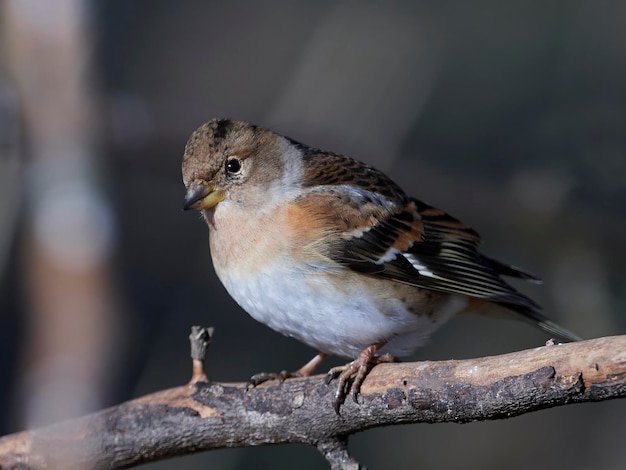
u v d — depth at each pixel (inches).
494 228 543.2
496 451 467.2
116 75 561.0
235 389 281.9
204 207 314.2
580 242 524.7
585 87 548.1
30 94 250.4
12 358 471.5
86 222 204.5
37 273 187.9
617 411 462.9
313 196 314.5
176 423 283.1
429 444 472.4
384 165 526.9
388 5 554.9
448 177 540.1
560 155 546.0
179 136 526.3
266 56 602.9
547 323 343.6
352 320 305.1
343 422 267.6
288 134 517.3
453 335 488.1
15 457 287.1
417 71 542.3
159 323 512.1
